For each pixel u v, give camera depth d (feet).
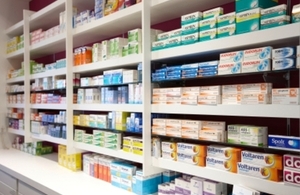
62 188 7.52
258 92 4.90
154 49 6.70
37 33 11.60
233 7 6.50
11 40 13.52
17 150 13.55
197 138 5.80
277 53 4.65
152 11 7.14
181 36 6.15
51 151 12.84
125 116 7.45
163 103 6.46
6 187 10.36
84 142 8.89
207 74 5.64
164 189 6.57
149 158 6.62
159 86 6.95
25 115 11.96
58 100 10.08
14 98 13.25
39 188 8.04
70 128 9.23
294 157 4.40
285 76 5.50
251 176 4.92
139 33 7.04
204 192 5.71
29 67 12.16
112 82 7.76
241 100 5.06
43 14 11.06
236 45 5.12
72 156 9.53
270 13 4.77
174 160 6.26
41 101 11.20
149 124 6.65
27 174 9.01
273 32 4.63
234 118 6.60
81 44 10.94
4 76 13.99
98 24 8.18
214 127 5.59
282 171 4.66
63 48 11.78
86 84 8.80
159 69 6.70
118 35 9.43
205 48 5.59
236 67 5.16
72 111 9.28
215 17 5.56
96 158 8.58
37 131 11.48
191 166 5.84
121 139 7.64
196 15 5.86
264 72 4.99
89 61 8.86
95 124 8.34
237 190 4.99
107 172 8.13
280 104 4.53
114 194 7.04
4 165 10.36
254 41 4.87
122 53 7.64
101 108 8.11
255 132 4.96
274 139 4.67
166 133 6.38
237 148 5.37
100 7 8.29
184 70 6.07
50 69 10.63
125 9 7.25
